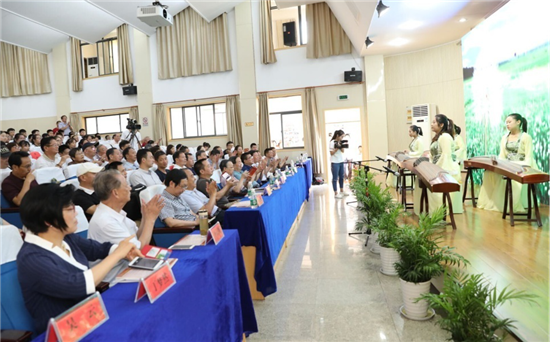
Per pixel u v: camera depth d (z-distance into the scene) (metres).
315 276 3.16
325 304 2.61
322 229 4.79
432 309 2.38
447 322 1.81
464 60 5.88
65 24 8.00
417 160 4.52
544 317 1.90
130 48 10.48
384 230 3.12
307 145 9.56
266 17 9.41
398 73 8.94
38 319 1.20
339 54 9.23
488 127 5.08
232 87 9.88
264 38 9.44
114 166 3.04
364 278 3.05
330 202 6.79
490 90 4.97
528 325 1.85
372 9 5.30
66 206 1.24
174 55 10.05
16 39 9.62
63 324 0.96
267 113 9.61
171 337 1.26
